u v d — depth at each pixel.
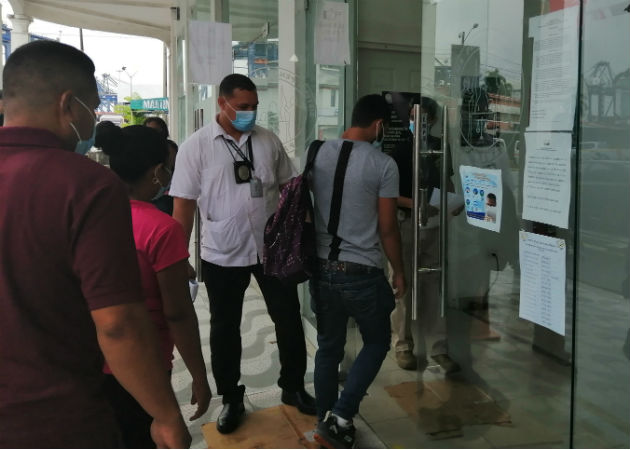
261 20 4.39
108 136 1.54
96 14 9.53
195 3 6.64
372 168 2.17
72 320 1.04
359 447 2.47
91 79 1.16
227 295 2.57
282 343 2.70
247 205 2.51
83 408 1.06
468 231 2.20
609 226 1.67
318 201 2.24
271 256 2.25
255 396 2.93
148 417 1.57
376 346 2.29
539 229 1.84
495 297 2.09
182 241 1.57
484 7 2.00
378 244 2.27
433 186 2.29
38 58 1.07
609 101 1.60
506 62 1.92
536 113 1.81
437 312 2.37
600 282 1.72
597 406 1.78
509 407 2.07
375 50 3.37
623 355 1.68
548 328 1.85
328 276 2.21
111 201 1.03
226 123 2.52
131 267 1.04
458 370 2.30
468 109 2.12
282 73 3.98
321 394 2.36
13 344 0.99
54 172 1.00
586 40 1.63
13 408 1.00
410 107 3.12
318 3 3.33
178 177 2.51
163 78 16.36
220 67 2.86
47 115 1.09
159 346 1.08
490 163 2.03
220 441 2.50
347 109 3.30
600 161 1.65
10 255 0.97
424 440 2.45
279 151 2.68
